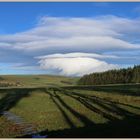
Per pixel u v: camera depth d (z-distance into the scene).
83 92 102.56
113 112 51.66
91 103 66.25
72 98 80.25
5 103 73.06
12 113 55.19
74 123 42.09
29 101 75.69
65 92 107.88
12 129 39.41
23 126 41.41
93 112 52.16
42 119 46.53
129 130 25.84
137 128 27.00
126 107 58.34
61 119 45.78
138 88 114.00
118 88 120.75
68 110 55.59
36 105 66.00
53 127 39.88
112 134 24.02
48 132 28.25
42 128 39.50
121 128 27.27
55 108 59.22
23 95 97.75
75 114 50.38
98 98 78.00
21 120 46.66
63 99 78.00
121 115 47.88
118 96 78.88
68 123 42.31
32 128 39.81
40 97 87.00
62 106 62.34
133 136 23.00
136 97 74.31
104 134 24.17
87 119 44.94
